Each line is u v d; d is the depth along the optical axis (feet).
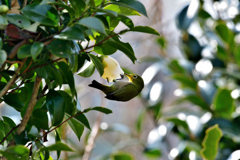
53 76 8.08
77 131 9.43
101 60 9.78
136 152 35.53
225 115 18.97
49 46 6.90
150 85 23.12
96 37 8.70
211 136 13.00
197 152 18.47
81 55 8.59
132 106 39.32
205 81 20.65
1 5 7.13
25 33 7.11
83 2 7.24
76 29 6.92
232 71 21.68
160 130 21.59
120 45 8.64
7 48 7.53
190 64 21.77
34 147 7.66
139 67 38.40
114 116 39.32
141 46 36.24
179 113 20.18
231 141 17.70
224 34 21.49
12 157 6.72
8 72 8.11
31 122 8.30
